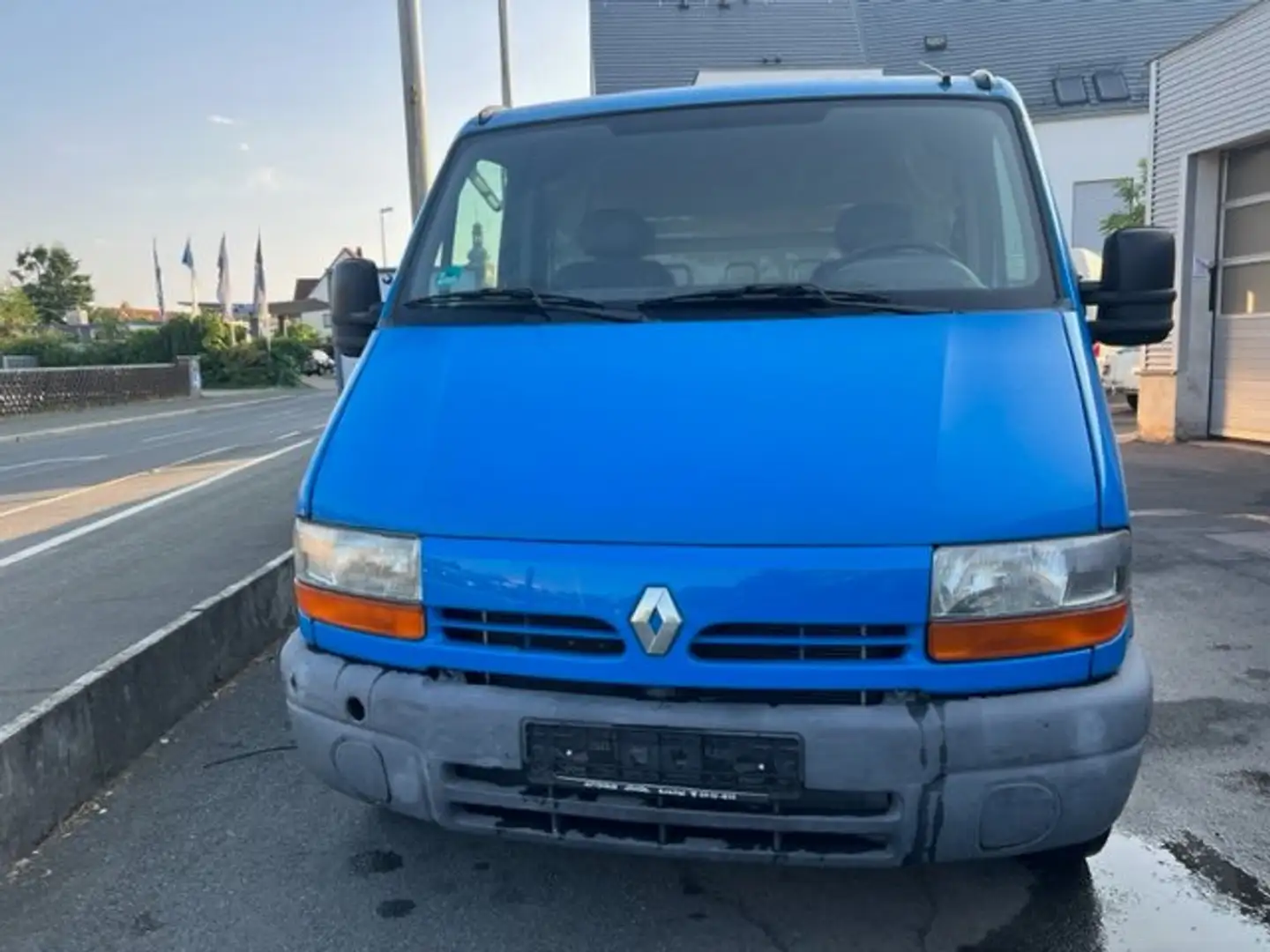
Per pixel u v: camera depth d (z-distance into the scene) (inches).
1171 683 177.9
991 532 90.3
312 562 107.6
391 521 101.6
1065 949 105.3
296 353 1823.3
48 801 133.3
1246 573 246.5
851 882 118.1
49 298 2493.8
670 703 92.2
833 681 89.7
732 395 102.8
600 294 125.9
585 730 93.0
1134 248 129.9
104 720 148.2
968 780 88.6
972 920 110.5
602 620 92.4
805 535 90.3
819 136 135.1
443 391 112.3
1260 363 463.8
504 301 125.2
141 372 1301.7
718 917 112.1
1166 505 331.3
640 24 1177.4
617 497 95.3
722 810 92.1
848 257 125.5
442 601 98.0
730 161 135.1
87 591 242.8
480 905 115.3
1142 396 515.8
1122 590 94.3
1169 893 114.9
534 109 149.8
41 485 475.5
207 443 680.4
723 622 90.1
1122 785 91.5
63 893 119.6
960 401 99.8
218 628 191.3
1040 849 91.6
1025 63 1210.0
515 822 99.3
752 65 1112.2
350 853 127.4
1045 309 113.1
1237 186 469.1
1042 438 96.6
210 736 165.8
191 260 2086.6
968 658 89.7
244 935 110.5
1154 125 503.8
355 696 102.0
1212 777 142.8
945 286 117.6
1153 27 1216.2
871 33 1263.5
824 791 89.8
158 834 133.4
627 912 113.3
